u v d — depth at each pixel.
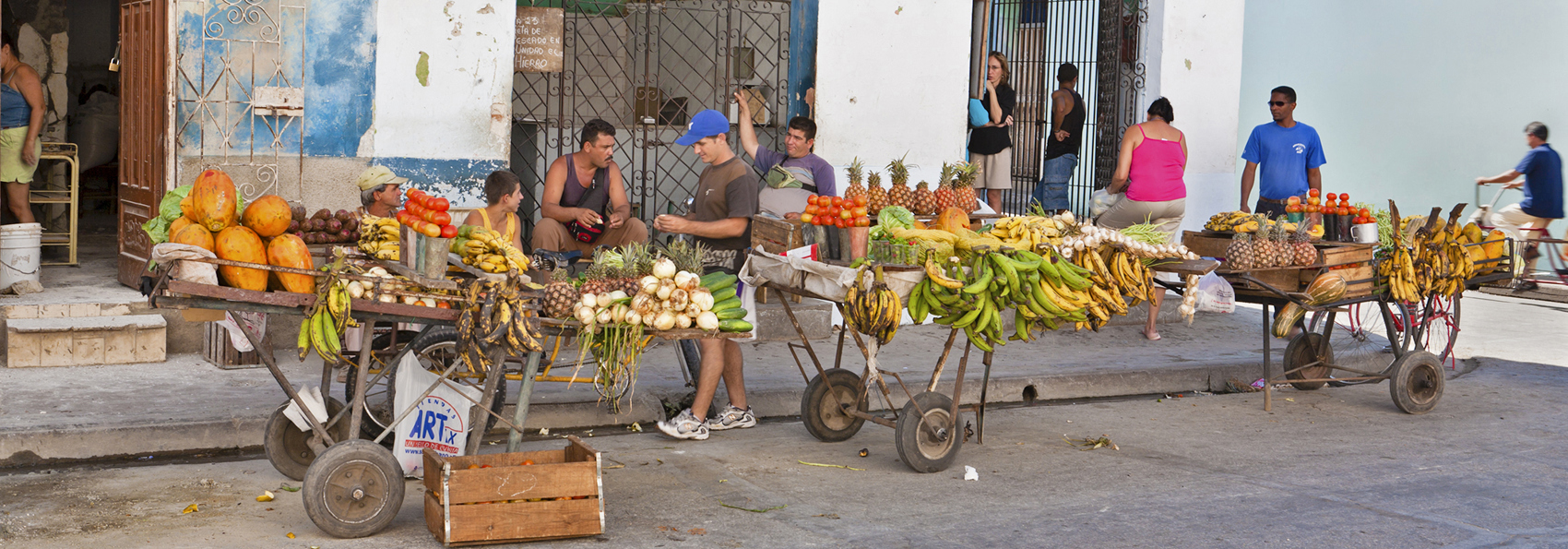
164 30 7.37
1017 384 7.79
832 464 5.90
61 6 10.78
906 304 5.66
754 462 5.89
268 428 5.18
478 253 4.71
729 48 9.45
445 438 5.25
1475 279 8.35
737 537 4.70
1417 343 7.73
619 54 9.61
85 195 12.40
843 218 5.79
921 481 5.63
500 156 8.36
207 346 7.20
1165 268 6.37
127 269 7.94
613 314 4.98
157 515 4.70
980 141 10.60
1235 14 11.08
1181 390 8.35
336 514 4.45
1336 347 9.45
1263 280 7.20
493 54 8.23
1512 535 4.96
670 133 9.76
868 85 9.54
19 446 5.39
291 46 7.63
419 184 8.12
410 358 5.27
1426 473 5.98
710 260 6.56
